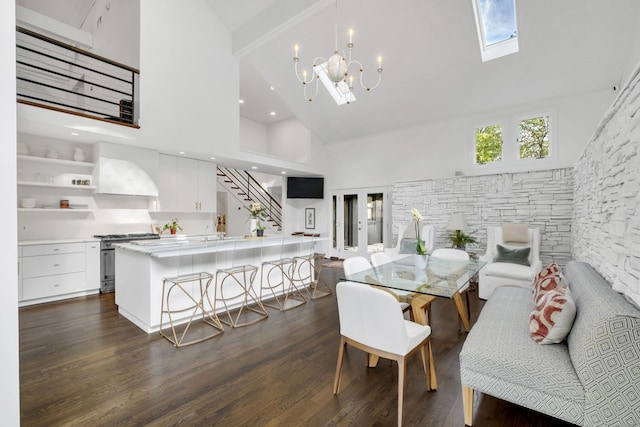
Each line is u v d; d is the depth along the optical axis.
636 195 1.64
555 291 2.05
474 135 5.80
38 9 6.12
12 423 1.25
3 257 1.23
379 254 3.38
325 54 5.38
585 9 3.66
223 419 1.81
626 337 1.39
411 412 1.89
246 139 9.08
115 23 5.31
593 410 1.45
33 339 2.93
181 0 4.88
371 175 7.39
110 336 3.00
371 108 6.45
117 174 4.52
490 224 5.46
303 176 8.39
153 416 1.84
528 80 4.76
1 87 1.22
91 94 5.81
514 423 1.80
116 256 3.70
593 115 4.64
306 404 1.96
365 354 2.67
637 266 1.59
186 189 5.59
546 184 4.94
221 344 2.85
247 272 4.05
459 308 3.17
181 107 4.86
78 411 1.87
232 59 5.61
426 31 4.52
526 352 1.75
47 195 4.42
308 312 3.80
